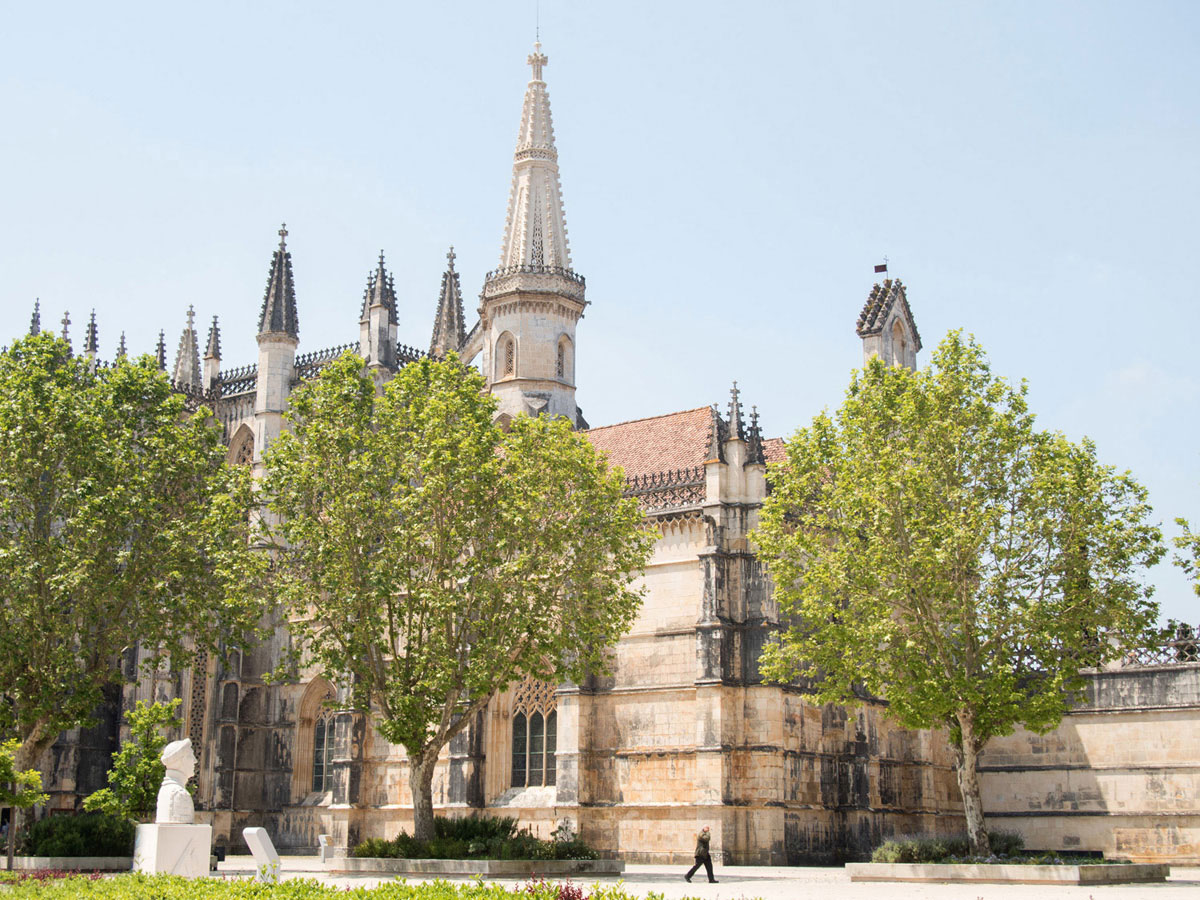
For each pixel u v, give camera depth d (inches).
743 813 2345.0
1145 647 1925.4
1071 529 1891.0
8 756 1780.3
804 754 2443.4
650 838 2416.3
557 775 2519.7
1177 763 2452.0
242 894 1087.0
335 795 2824.8
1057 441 1946.4
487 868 1870.1
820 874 2043.6
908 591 1926.7
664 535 2571.4
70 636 2215.8
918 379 2014.0
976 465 1955.0
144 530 2226.9
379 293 3403.1
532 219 3538.4
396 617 2234.3
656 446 2920.8
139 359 2383.1
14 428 2172.7
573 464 2107.5
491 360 3518.7
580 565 2090.3
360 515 2081.7
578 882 1788.9
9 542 2143.2
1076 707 2588.6
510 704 2677.2
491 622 2055.9
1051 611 1868.8
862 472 1999.3
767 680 2192.4
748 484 2508.6
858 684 2524.6
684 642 2485.2
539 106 3612.2
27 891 1200.2
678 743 2431.1
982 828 1850.4
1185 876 2037.4
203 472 2337.6
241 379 3496.6
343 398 2174.0
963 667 1946.4
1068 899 1381.6
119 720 3024.1
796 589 2080.5
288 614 2151.8
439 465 2052.2
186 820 1430.9
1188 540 1776.6
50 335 2304.4
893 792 2598.4
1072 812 2566.4
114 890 1143.0
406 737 1978.3
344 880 1814.7
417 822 2032.5
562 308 3501.5
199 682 3095.5
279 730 3127.5
